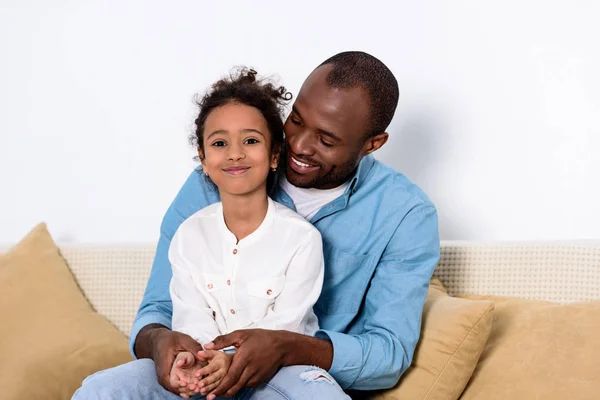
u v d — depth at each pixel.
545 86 2.55
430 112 2.62
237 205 1.87
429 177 2.64
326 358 1.81
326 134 1.86
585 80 2.53
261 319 1.84
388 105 1.94
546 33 2.54
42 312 2.42
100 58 2.81
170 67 2.77
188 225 1.93
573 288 2.39
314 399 1.65
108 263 2.56
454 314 2.05
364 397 2.04
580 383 1.97
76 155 2.84
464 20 2.58
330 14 2.67
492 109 2.58
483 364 2.11
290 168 1.92
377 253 2.02
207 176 2.07
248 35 2.73
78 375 2.30
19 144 2.87
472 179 2.61
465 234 2.62
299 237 1.88
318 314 2.03
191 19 2.75
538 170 2.57
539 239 2.58
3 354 2.34
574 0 2.52
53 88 2.84
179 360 1.66
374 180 2.05
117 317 2.54
